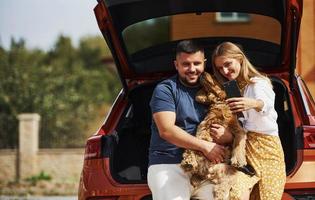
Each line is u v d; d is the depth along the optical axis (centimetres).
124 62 766
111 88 3741
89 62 4625
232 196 579
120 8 708
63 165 2206
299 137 648
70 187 2008
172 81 613
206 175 586
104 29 728
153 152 612
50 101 2830
